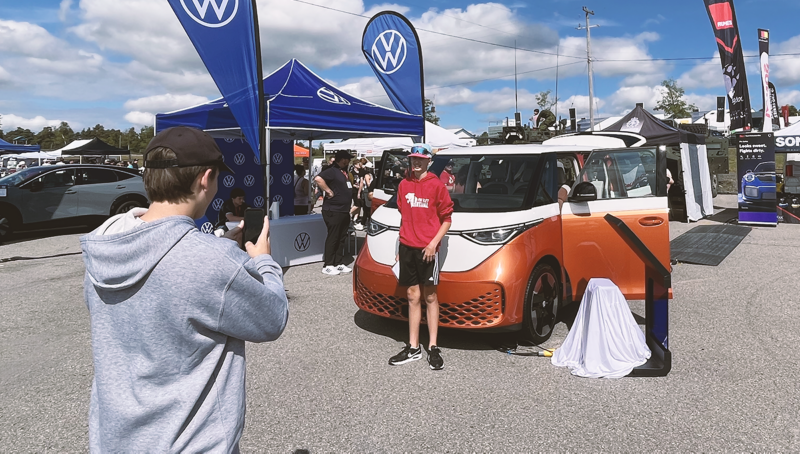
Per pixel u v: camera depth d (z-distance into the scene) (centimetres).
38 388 383
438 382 380
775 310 544
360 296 483
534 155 500
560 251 480
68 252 982
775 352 427
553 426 314
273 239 780
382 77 909
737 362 408
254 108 585
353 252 940
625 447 289
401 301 448
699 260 811
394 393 362
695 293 620
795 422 312
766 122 1411
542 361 418
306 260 827
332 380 386
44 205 1157
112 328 122
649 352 403
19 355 451
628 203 485
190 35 548
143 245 116
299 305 588
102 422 124
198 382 123
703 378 379
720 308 557
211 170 129
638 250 403
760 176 1176
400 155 903
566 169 581
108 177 1264
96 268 119
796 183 1244
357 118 794
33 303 618
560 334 483
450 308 426
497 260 421
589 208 489
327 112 748
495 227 430
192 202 129
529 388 368
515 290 420
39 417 338
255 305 125
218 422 126
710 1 1375
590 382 376
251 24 569
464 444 296
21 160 3725
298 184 1098
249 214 146
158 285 117
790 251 870
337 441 301
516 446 293
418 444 297
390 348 451
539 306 454
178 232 119
